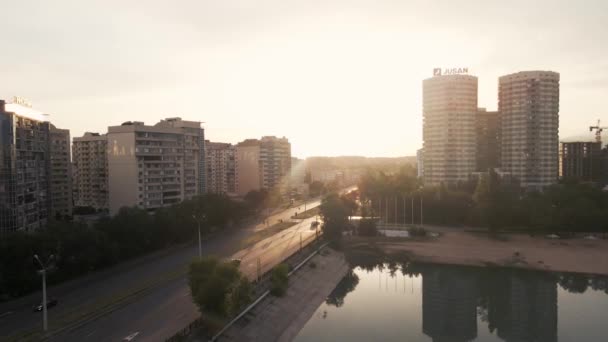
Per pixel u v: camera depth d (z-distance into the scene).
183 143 179.75
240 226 189.75
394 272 135.00
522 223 170.88
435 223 195.75
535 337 84.94
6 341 64.44
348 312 98.94
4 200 110.75
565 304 103.62
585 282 119.38
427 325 90.56
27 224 120.00
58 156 178.12
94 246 103.94
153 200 164.50
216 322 70.31
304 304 98.12
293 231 175.62
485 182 176.25
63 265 99.62
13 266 87.44
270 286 94.94
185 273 103.94
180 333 64.00
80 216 175.88
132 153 157.25
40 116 130.75
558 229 164.12
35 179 126.25
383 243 165.88
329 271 126.81
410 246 160.12
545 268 130.50
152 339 65.25
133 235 122.56
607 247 147.62
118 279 99.44
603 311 98.75
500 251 147.25
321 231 166.00
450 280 124.50
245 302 74.38
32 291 89.94
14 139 113.25
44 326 68.56
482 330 89.19
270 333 79.38
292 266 113.94
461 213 188.50
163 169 168.75
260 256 125.69
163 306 80.38
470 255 145.62
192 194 188.00
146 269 108.94
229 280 70.88
